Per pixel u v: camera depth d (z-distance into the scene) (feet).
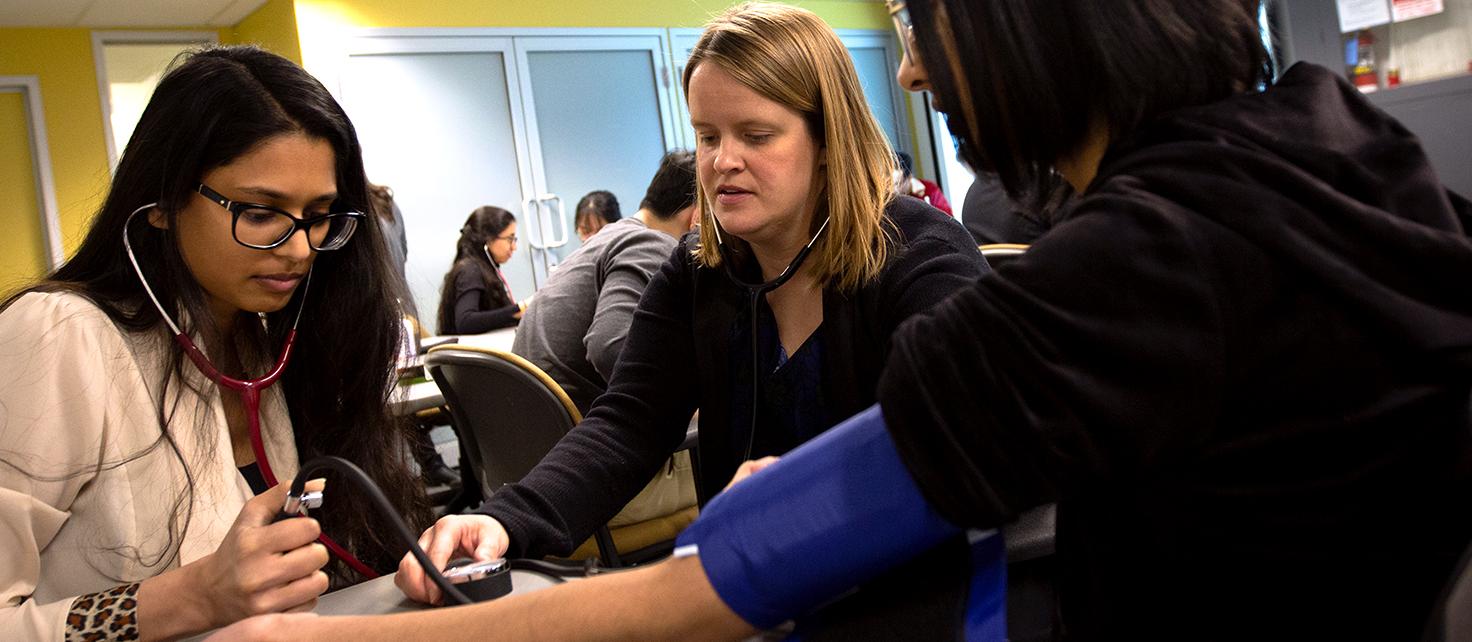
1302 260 1.87
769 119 4.17
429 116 20.93
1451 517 2.00
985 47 2.19
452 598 2.81
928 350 2.00
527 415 6.67
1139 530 2.11
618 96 23.02
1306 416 1.94
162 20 22.38
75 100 22.36
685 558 2.20
